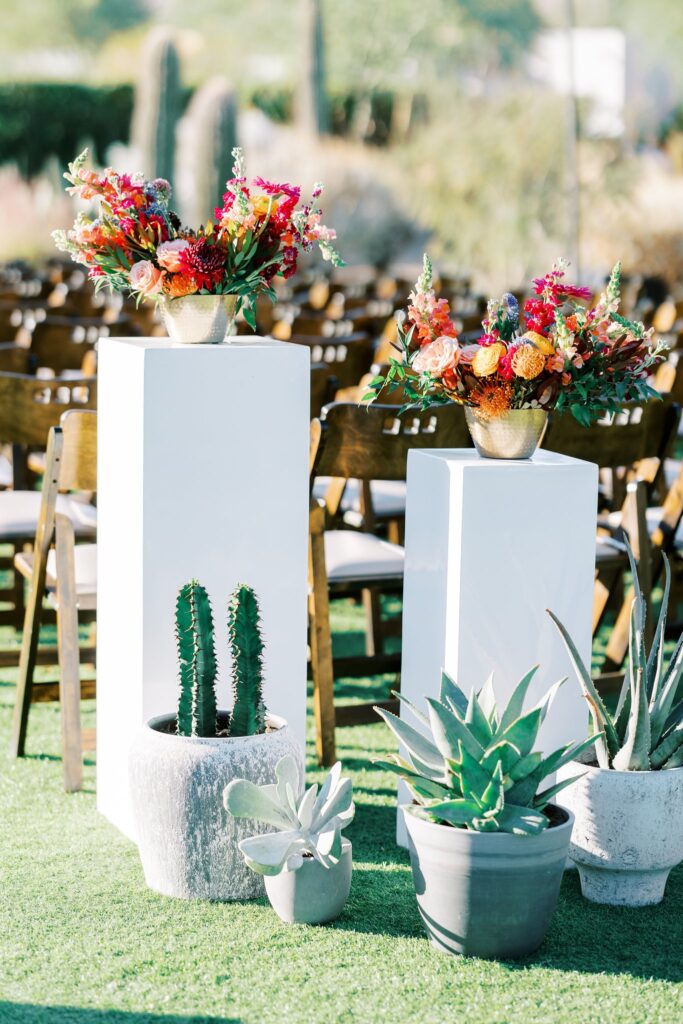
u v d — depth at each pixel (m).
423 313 2.77
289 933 2.49
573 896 2.69
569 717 2.83
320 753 3.40
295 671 3.04
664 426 3.72
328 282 9.35
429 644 2.83
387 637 4.47
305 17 19.31
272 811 2.51
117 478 2.96
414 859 2.43
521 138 18.09
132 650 2.90
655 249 16.89
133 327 4.80
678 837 2.59
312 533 3.35
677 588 4.33
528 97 18.52
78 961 2.38
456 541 2.70
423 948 2.44
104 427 3.03
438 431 3.33
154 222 2.89
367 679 4.14
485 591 2.72
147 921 2.53
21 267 13.31
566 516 2.76
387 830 3.00
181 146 18.42
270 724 2.76
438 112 19.75
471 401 2.75
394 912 2.59
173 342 2.99
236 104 16.58
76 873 2.74
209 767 2.55
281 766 2.54
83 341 4.82
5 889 2.65
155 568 2.85
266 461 2.93
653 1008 2.25
